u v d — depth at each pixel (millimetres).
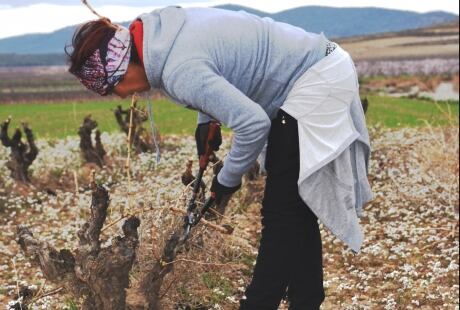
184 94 3383
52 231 7145
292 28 3770
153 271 3768
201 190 4566
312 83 3627
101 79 3469
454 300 5051
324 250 6383
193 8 3609
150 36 3424
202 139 4141
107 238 6312
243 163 3512
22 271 5711
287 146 3680
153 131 3887
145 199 6625
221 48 3461
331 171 3703
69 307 4719
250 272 5434
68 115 16906
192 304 4691
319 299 4023
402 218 7363
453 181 7828
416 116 15344
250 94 3627
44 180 9375
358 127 3850
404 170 9039
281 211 3770
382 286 5406
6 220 7738
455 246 6254
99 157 10125
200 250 4707
